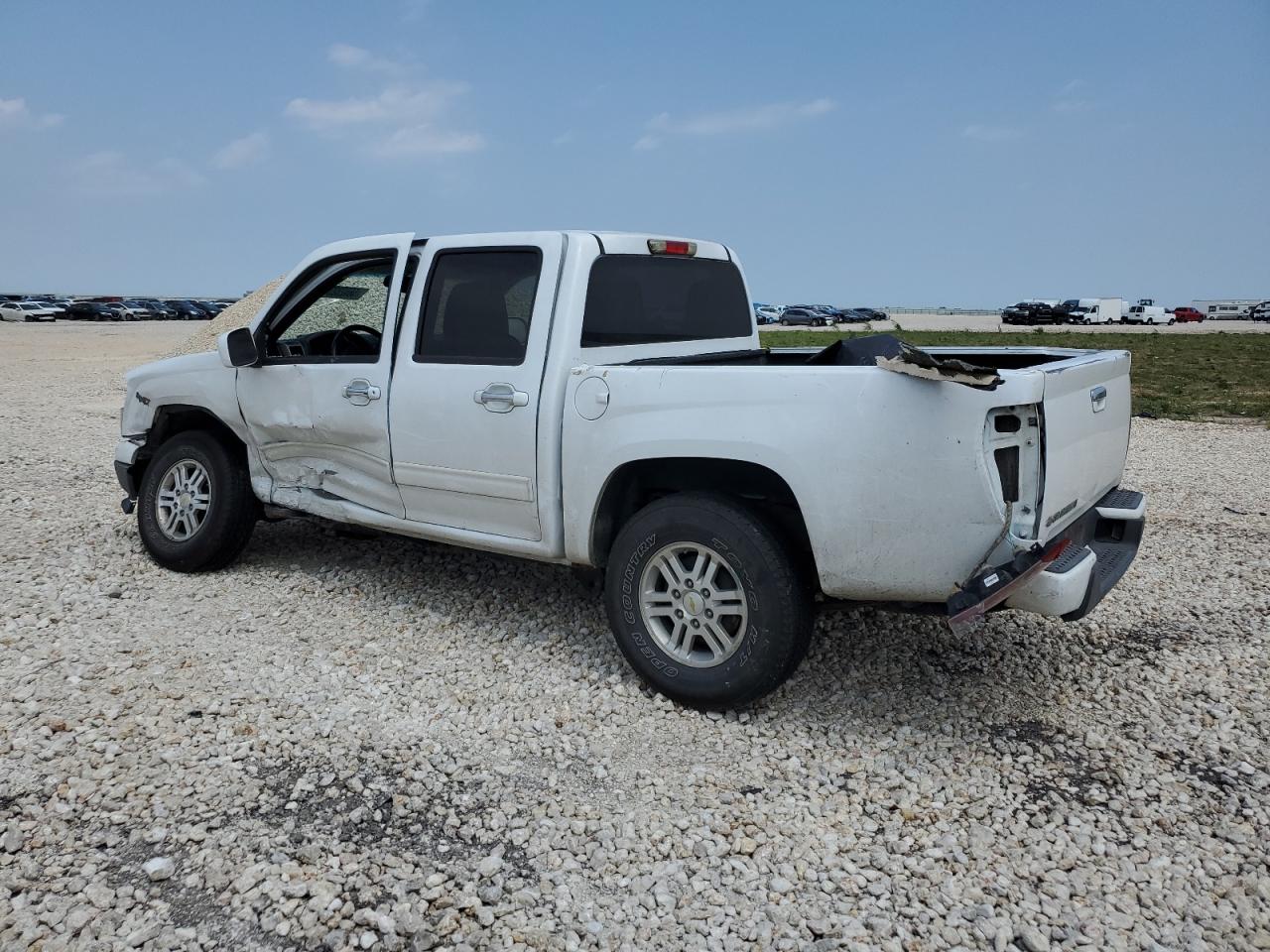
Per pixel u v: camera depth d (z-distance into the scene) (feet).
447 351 14.97
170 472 18.69
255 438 17.58
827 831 10.24
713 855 9.78
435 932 8.55
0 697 12.71
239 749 11.60
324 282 17.11
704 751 11.91
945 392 10.77
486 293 14.60
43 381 61.93
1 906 8.71
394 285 15.65
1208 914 8.90
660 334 15.57
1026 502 10.95
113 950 8.22
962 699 13.43
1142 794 10.96
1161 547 21.61
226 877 9.21
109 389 56.70
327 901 8.90
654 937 8.59
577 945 8.46
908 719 12.82
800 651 12.23
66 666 13.76
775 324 229.86
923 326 221.66
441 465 14.97
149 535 18.69
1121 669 14.53
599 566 13.99
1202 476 31.04
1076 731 12.52
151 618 15.93
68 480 27.48
